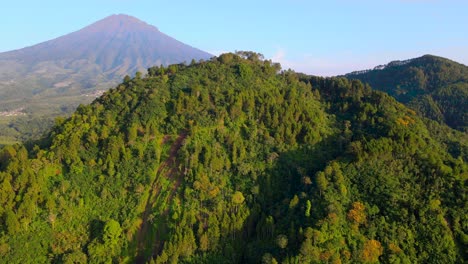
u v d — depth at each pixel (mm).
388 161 84812
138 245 80500
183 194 85750
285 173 91500
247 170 90125
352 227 71812
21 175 80938
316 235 68562
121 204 86500
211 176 88562
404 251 69375
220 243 78000
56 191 84125
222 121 102375
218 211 82125
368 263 67500
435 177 79062
